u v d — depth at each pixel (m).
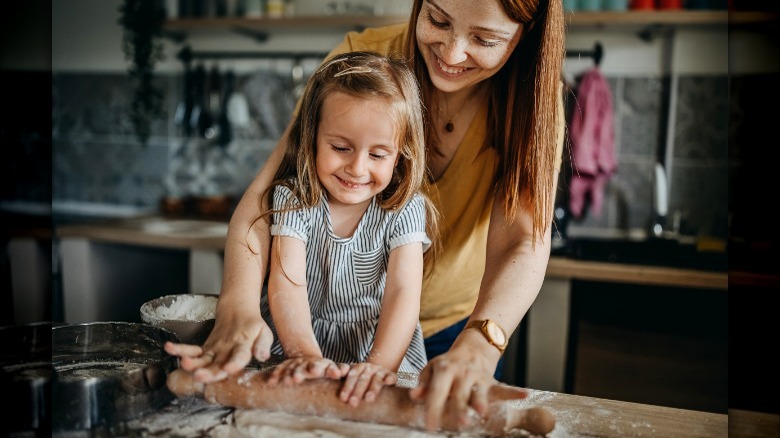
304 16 2.99
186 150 3.44
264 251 0.98
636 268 2.18
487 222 1.20
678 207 2.94
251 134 3.36
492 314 0.88
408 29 1.06
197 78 3.33
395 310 0.96
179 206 3.19
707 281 2.12
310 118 0.97
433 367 0.75
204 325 0.90
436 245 1.17
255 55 3.30
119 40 3.39
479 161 1.14
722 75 2.84
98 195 3.54
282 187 1.02
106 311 2.71
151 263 2.89
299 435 0.74
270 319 1.13
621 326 2.39
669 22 2.66
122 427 0.74
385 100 0.91
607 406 0.83
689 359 2.31
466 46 0.94
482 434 0.75
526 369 2.24
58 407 0.72
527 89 1.00
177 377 0.79
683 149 2.91
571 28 2.90
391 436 0.74
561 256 2.36
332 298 1.08
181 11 3.21
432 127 1.12
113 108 3.46
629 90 2.93
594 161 2.79
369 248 1.04
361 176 0.92
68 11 3.41
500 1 0.91
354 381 0.78
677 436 0.75
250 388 0.79
